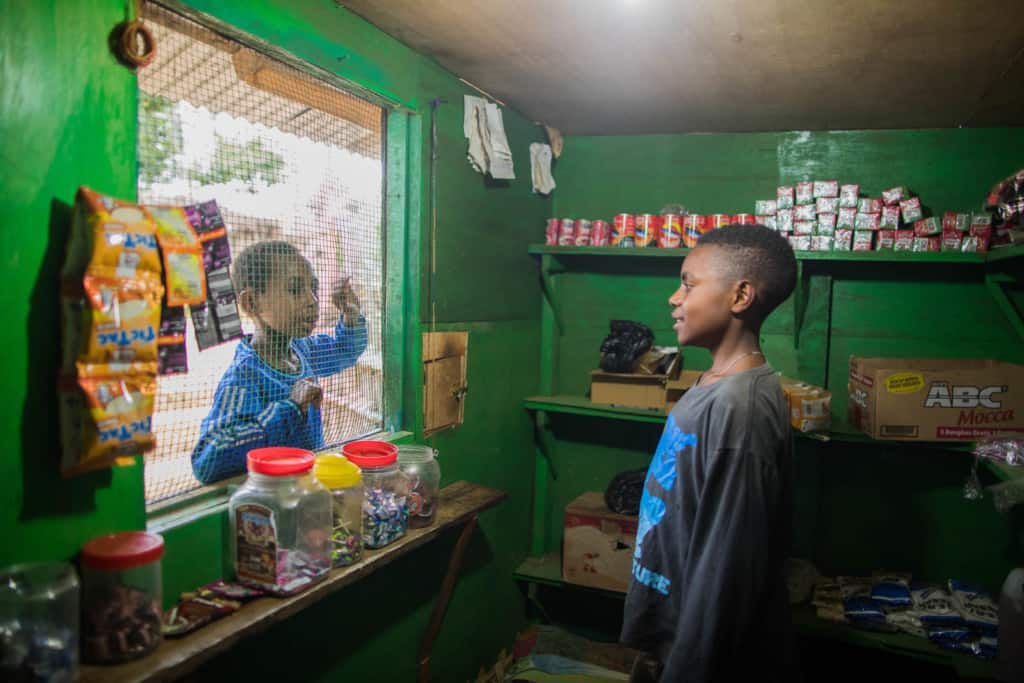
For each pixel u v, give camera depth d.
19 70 0.91
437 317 2.06
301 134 1.60
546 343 2.89
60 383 0.95
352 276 1.80
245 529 1.21
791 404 2.25
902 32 1.61
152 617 1.01
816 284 2.56
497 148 2.29
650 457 2.84
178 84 1.29
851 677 2.53
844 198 2.35
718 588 1.04
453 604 2.22
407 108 1.86
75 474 0.97
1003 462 1.91
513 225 2.58
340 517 1.41
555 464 2.98
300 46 1.45
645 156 2.82
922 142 2.49
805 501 2.58
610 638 2.83
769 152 2.67
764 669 1.15
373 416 1.91
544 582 2.63
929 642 2.17
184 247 1.09
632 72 2.01
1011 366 2.04
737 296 1.22
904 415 2.11
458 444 2.23
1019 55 1.74
